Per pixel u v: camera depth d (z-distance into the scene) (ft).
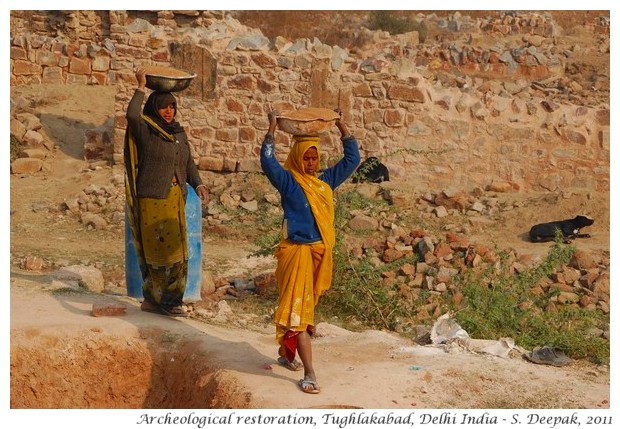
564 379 27.53
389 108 53.78
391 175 53.67
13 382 26.91
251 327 32.96
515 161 53.88
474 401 25.21
